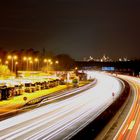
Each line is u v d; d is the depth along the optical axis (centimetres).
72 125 4706
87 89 10612
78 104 6962
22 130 4288
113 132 4278
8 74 13025
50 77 11694
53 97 7975
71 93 9156
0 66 13412
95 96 8612
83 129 4412
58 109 6162
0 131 4209
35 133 4144
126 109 6338
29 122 4812
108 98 8206
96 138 3944
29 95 8119
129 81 14912
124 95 8931
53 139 3869
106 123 4878
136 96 8669
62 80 12138
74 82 11194
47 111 5869
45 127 4512
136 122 4981
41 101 7150
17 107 6166
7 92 7231
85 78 15512
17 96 7838
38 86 9406
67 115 5550
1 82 7869
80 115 5588
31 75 12744
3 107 6125
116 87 11612
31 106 6362
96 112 5969
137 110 6191
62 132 4241
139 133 4216
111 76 19750
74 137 3950
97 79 16488
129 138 3953
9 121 4844
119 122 4984
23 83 8662
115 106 6719
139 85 12550
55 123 4816
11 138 3869
